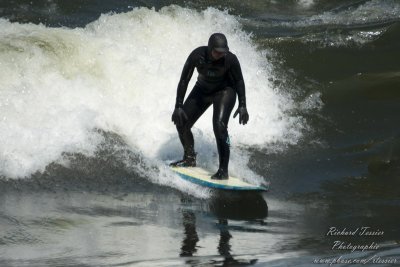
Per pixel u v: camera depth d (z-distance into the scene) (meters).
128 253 24.27
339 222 29.31
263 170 35.38
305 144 38.62
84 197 29.97
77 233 25.94
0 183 30.19
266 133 39.12
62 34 39.88
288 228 28.27
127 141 35.47
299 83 43.72
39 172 31.48
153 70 40.41
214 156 35.94
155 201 30.45
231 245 25.77
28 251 23.84
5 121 33.03
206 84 32.69
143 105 38.41
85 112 35.22
